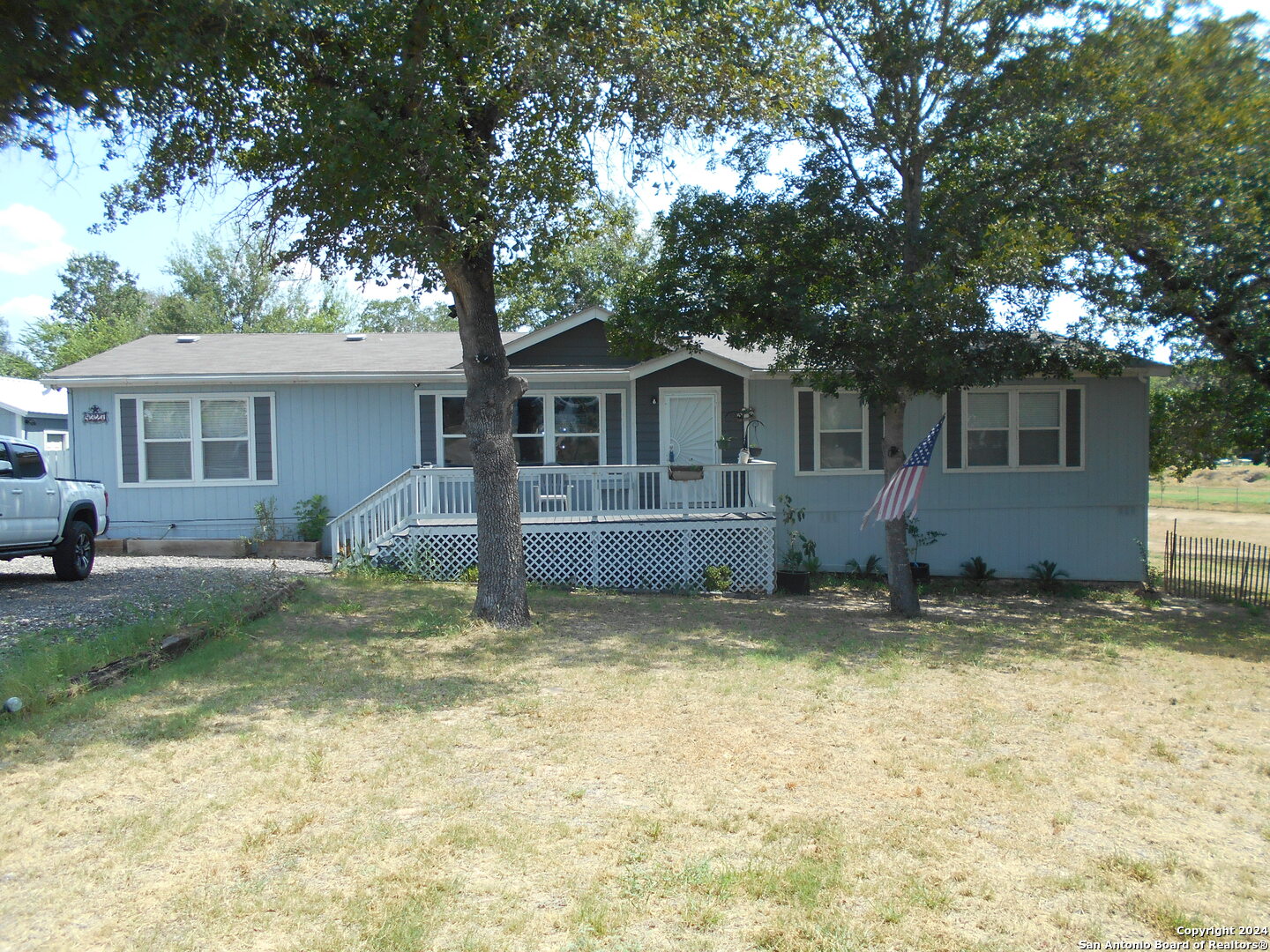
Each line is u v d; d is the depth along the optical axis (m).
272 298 41.47
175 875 4.10
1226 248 12.74
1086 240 12.94
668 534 15.38
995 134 11.94
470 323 10.40
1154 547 27.38
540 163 9.91
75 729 6.05
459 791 5.16
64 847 4.35
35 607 9.95
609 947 3.61
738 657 9.05
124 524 16.62
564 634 10.11
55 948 3.51
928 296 10.91
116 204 10.24
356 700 6.97
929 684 8.17
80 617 9.38
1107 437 18.08
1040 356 12.80
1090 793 5.44
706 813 4.94
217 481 16.75
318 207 9.91
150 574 13.10
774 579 15.51
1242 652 10.73
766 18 10.70
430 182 8.88
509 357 16.83
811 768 5.71
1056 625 12.80
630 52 9.76
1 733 5.84
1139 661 9.82
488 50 9.05
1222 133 12.17
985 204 11.81
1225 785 5.65
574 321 16.69
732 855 4.42
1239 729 6.94
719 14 10.08
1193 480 67.06
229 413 16.78
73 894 3.91
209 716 6.43
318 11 8.55
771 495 15.62
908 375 11.66
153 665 7.75
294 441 16.81
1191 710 7.54
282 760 5.56
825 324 11.59
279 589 11.39
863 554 17.67
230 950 3.51
